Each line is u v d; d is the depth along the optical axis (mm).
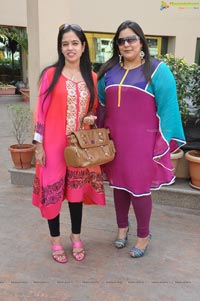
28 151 4004
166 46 10398
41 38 3703
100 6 9164
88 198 2660
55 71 2328
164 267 2580
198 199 3463
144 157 2475
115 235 3027
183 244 2896
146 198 2582
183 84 3449
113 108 2471
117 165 2555
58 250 2648
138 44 2350
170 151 2672
